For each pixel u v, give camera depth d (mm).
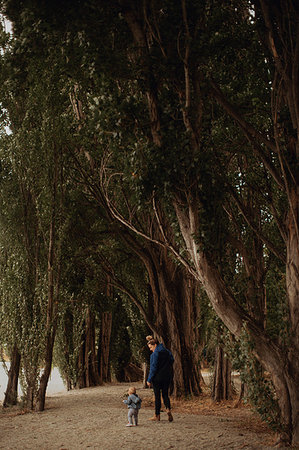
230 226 11094
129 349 23297
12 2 7758
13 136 14016
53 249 13211
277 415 7781
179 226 8711
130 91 10031
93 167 14297
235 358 8383
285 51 7984
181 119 8297
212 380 14211
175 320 15180
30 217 13984
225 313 8188
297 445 7355
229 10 9406
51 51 8555
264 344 8031
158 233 15516
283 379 7789
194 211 8031
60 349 19984
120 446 7602
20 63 8492
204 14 8266
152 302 17125
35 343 12859
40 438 8625
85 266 15352
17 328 13312
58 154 13227
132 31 8086
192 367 15125
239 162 11281
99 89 8531
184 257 9477
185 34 7844
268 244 9266
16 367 14625
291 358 7828
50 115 12836
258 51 9312
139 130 8172
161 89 8484
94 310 17625
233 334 8648
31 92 12414
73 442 8109
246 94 9586
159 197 8328
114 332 22969
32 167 13000
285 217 8734
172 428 8953
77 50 8086
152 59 8000
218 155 10352
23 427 9945
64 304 15391
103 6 7738
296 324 7848
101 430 8977
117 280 15828
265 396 7832
